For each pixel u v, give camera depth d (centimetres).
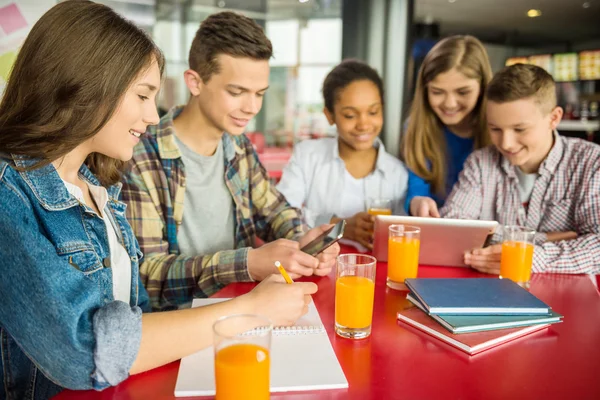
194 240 158
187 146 154
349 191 226
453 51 217
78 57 83
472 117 232
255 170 172
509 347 90
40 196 85
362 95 205
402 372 80
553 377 79
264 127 745
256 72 141
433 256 141
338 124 215
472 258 137
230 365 64
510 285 111
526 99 160
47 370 73
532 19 586
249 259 122
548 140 174
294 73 716
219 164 161
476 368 82
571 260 139
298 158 231
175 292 129
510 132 166
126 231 114
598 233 153
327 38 691
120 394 73
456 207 188
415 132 236
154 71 93
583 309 111
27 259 73
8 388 90
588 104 567
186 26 710
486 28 641
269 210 171
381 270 138
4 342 89
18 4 256
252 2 641
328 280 127
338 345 90
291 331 92
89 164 113
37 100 84
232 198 164
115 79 85
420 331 97
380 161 223
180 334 79
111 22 87
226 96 142
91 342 73
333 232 126
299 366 80
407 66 365
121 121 90
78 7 86
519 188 186
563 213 177
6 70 254
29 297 72
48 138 85
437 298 101
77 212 94
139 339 76
